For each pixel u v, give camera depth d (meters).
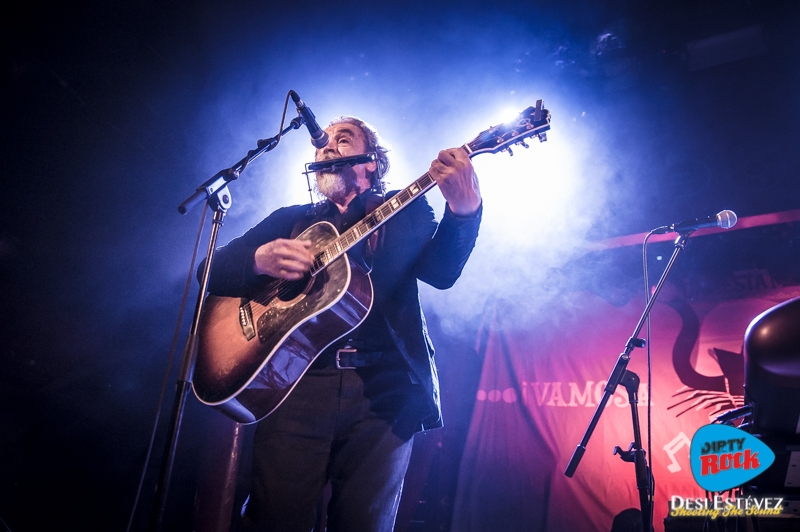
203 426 5.17
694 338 5.20
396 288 2.43
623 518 4.48
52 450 5.27
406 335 2.33
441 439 5.73
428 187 2.38
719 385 4.97
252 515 2.26
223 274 2.54
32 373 5.24
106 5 5.06
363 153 2.81
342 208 2.74
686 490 4.71
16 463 5.04
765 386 1.99
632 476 4.91
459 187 2.21
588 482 5.04
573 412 5.33
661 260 5.64
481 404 5.69
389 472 2.21
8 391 5.09
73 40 5.07
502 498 5.27
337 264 2.38
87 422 5.52
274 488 2.22
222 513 4.45
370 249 2.49
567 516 5.01
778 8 5.96
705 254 5.53
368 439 2.24
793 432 2.10
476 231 2.29
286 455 2.25
